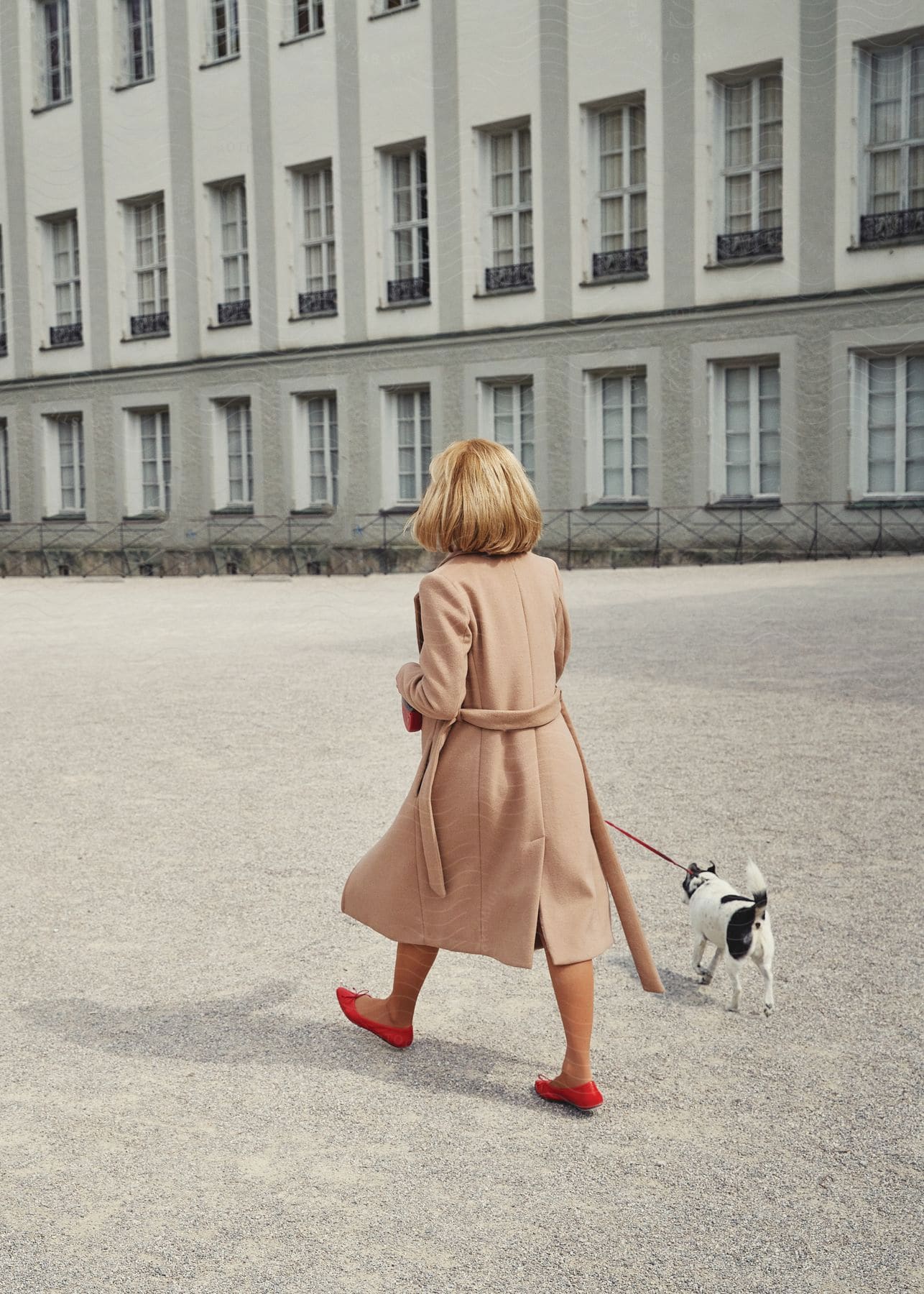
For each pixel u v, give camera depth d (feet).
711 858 16.05
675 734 23.47
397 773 21.43
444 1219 8.30
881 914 13.88
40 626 50.06
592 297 72.18
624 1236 8.06
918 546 62.80
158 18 89.20
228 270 89.40
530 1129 9.52
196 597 64.49
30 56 97.30
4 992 12.45
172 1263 7.85
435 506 9.88
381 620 48.01
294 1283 7.62
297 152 83.30
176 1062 10.82
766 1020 11.40
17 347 101.45
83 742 25.03
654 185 69.26
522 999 12.09
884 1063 10.48
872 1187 8.61
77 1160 9.15
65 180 96.48
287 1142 9.37
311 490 86.99
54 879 16.08
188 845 17.43
